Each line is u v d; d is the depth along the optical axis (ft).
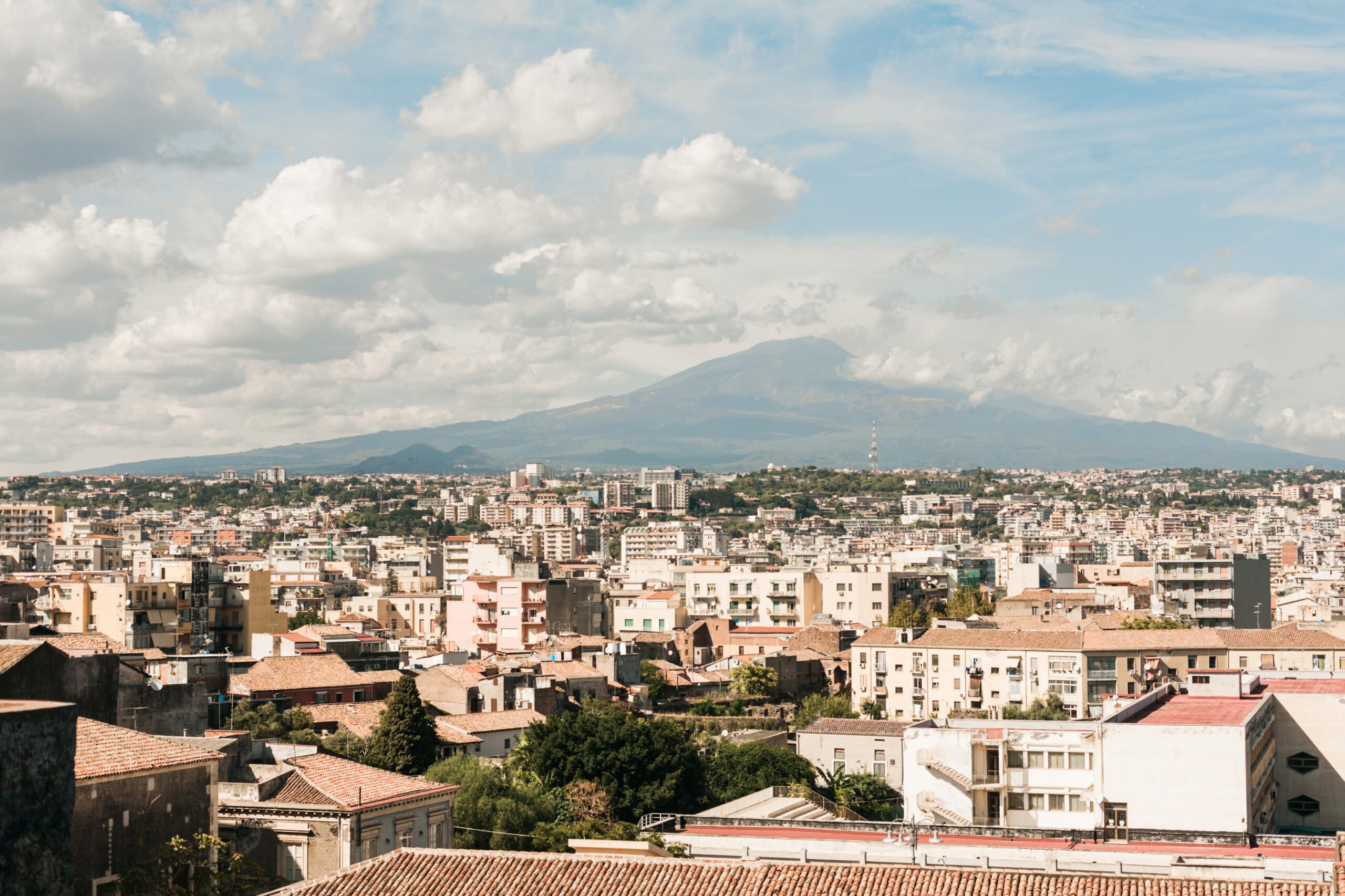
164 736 314.96
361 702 540.52
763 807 340.39
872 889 194.59
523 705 590.96
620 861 206.08
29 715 119.44
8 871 115.65
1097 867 237.45
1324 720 418.92
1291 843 269.64
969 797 355.97
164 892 205.87
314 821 264.31
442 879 205.05
